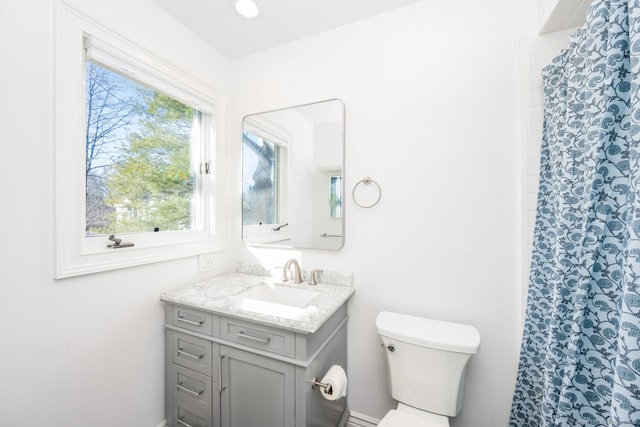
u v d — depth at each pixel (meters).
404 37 1.31
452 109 1.22
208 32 1.48
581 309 0.73
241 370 1.11
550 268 1.01
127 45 1.15
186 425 1.27
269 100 1.65
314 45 1.51
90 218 1.10
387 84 1.34
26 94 0.87
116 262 1.13
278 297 1.47
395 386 1.13
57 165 0.94
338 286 1.42
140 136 1.30
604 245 0.71
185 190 1.54
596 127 0.71
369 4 1.29
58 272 0.94
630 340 0.55
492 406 1.15
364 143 1.39
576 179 0.83
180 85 1.41
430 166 1.26
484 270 1.17
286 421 1.01
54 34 0.93
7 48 0.82
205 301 1.20
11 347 0.84
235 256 1.76
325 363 1.15
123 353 1.17
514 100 1.12
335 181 1.45
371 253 1.38
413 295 1.30
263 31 1.48
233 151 1.76
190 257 1.49
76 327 1.01
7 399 0.84
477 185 1.18
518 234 1.12
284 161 1.59
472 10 1.18
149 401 1.27
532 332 1.05
